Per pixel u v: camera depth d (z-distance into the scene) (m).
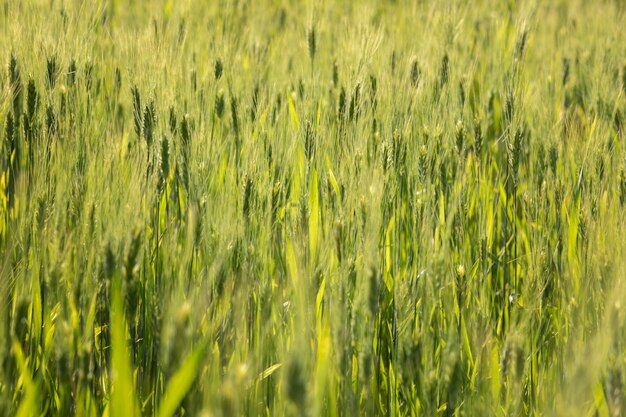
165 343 1.76
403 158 2.30
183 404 1.91
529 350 2.05
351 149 2.26
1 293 1.86
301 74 2.81
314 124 2.45
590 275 2.04
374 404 1.95
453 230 2.24
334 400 1.87
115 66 2.67
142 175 2.05
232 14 3.78
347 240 2.04
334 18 3.66
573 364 1.84
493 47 3.18
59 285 1.89
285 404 1.83
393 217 2.20
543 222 2.27
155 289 1.96
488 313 2.11
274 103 2.56
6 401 1.84
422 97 2.52
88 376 1.87
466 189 2.35
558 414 1.76
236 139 2.42
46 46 2.45
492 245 2.35
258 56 3.03
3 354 1.85
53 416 1.94
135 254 1.85
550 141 2.52
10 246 1.95
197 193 2.16
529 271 2.13
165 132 2.27
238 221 2.07
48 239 1.95
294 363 1.68
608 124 2.75
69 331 1.86
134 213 1.95
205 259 2.04
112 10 3.83
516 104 2.58
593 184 2.33
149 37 2.70
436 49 2.98
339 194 2.14
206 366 1.85
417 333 1.91
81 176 2.09
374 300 1.88
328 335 1.88
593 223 2.13
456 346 1.92
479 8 4.11
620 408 1.81
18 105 2.36
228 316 1.93
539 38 3.55
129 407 1.74
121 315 1.78
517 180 2.44
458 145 2.38
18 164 2.30
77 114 2.35
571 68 3.18
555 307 2.13
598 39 3.41
